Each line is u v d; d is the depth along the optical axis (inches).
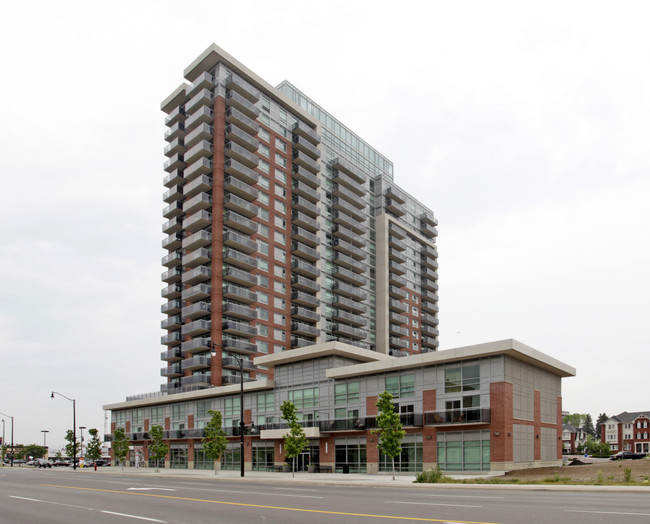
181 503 721.0
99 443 3240.7
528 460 1664.6
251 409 2389.3
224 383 2908.5
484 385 1612.9
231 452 2439.7
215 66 3353.8
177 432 2738.7
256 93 3405.5
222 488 1057.5
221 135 3208.7
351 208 3887.8
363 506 646.5
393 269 4222.4
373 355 2191.2
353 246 3868.1
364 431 1879.9
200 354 3110.2
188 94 3400.6
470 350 1621.6
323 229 3725.4
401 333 4202.8
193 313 3065.9
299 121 3774.6
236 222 3107.8
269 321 3233.3
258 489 1016.9
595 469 1416.1
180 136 3454.7
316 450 2043.6
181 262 3344.0
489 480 1168.8
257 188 3344.0
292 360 2219.5
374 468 1813.5
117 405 3289.9
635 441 4722.0
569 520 489.4
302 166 3693.4
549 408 1882.4
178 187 3415.4
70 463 3927.2
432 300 4702.3
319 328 3513.8
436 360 1704.0
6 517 597.3
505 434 1535.4
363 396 1931.6
